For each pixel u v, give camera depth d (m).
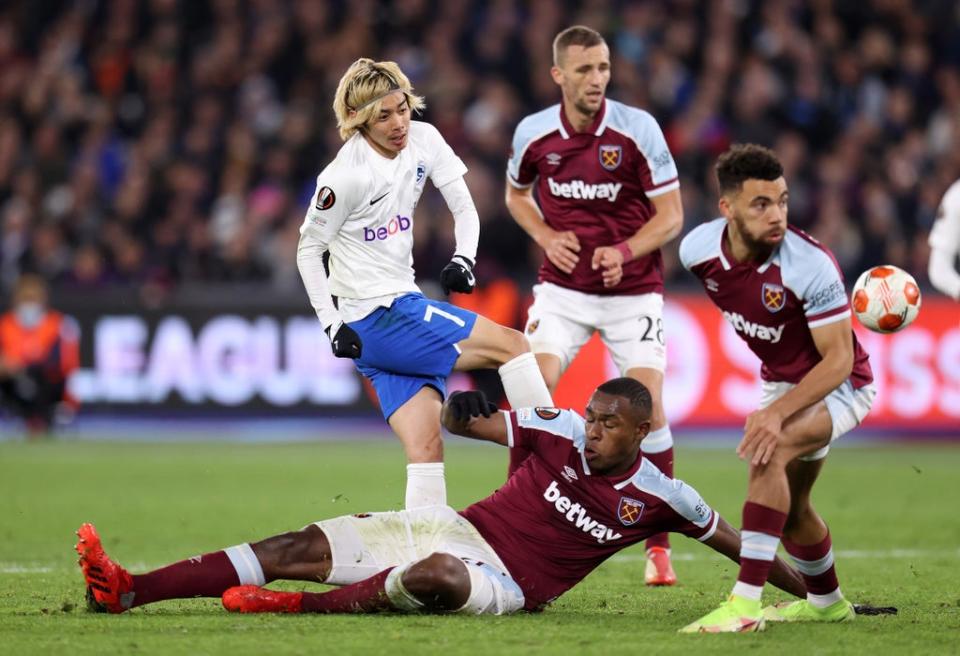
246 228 59.09
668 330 52.94
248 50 66.88
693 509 19.19
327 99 64.75
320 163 62.50
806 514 19.42
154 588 18.62
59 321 55.56
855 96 64.75
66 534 30.20
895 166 61.34
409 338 22.31
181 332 55.81
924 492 39.91
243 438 55.12
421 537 19.36
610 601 21.64
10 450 51.09
